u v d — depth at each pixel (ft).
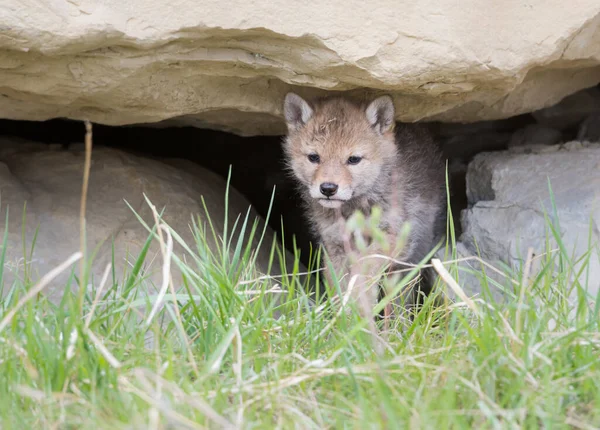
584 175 33.06
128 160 37.63
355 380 18.48
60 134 41.63
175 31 25.12
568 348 20.18
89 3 24.16
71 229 32.35
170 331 23.22
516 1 25.94
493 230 32.99
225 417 18.06
